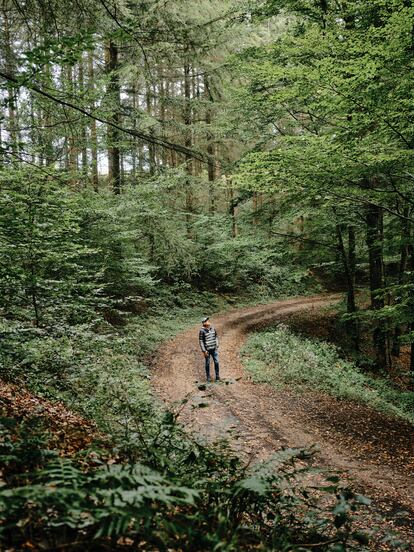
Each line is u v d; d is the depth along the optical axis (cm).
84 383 817
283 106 1455
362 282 3122
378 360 1720
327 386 1250
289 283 3375
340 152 843
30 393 646
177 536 256
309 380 1273
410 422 1070
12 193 707
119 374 988
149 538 225
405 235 1268
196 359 1502
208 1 1381
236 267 2864
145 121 1255
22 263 790
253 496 321
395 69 754
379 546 489
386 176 938
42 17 662
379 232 1506
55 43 410
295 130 1731
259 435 858
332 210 1589
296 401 1107
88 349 1032
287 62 1312
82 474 252
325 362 1491
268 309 2780
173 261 1838
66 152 796
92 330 1376
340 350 1945
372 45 773
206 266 2805
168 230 1684
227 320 2373
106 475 240
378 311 1190
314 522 358
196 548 245
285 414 1003
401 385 1622
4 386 617
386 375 1647
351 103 819
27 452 300
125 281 1664
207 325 1239
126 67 1138
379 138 848
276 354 1545
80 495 220
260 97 1414
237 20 1440
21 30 720
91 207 1195
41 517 228
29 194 782
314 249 1994
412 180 984
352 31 902
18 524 221
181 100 1609
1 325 768
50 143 741
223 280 3023
